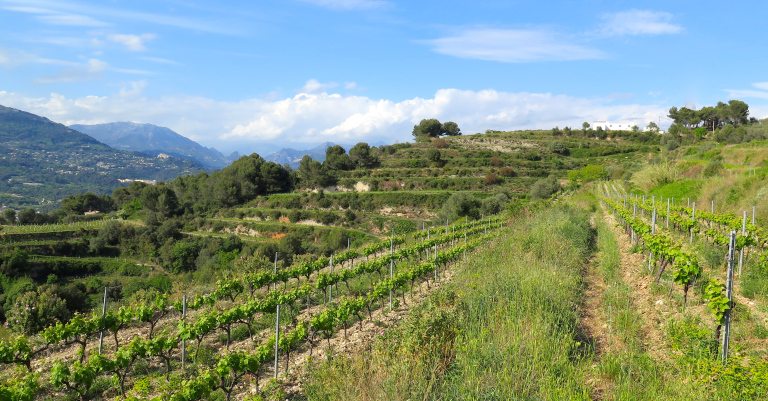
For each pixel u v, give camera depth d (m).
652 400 5.22
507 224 26.94
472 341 6.46
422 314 8.23
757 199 18.59
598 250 16.23
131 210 85.81
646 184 39.66
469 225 29.56
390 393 5.45
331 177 93.19
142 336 10.60
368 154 104.56
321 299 13.16
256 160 95.69
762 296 8.15
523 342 6.52
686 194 28.92
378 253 22.89
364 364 6.47
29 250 51.97
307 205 78.94
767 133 64.12
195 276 43.44
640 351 6.79
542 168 92.62
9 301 22.34
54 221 80.75
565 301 8.74
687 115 125.38
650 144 111.56
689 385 5.38
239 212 76.88
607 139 128.88
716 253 11.15
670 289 8.83
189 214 79.88
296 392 6.90
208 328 8.75
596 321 8.49
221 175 94.06
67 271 50.16
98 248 58.06
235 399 6.91
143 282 39.16
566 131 139.25
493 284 9.67
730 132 74.75
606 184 57.78
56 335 8.75
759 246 11.21
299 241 48.38
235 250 48.47
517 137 135.38
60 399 7.32
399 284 11.52
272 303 10.23
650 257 11.19
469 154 108.25
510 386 5.50
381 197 75.88
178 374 7.98
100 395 7.54
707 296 6.51
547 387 5.53
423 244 18.19
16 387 6.77
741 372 5.17
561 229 17.31
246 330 10.46
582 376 5.90
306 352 8.82
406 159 107.62
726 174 32.94
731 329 6.95
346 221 69.31
